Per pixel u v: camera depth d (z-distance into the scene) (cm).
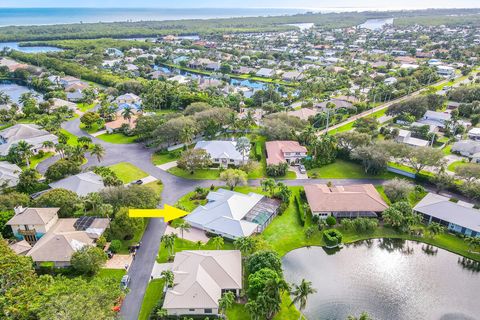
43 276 6675
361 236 9406
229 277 7388
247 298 7262
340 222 9888
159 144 14412
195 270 7388
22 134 15025
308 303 7288
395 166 13150
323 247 9056
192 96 19788
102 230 8906
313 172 12850
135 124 16738
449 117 17150
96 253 7650
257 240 8312
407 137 15312
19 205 9431
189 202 10794
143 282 7625
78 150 13050
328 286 7775
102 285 6319
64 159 12244
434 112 17875
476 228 9119
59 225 8981
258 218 9619
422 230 9400
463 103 19050
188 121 14812
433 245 9144
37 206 9512
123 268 8006
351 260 8631
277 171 12481
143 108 19125
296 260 8562
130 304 7062
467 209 9600
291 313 6994
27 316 5681
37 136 15212
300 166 13025
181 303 6762
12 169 12138
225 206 9744
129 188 9950
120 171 12756
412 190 10588
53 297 5747
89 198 9581
